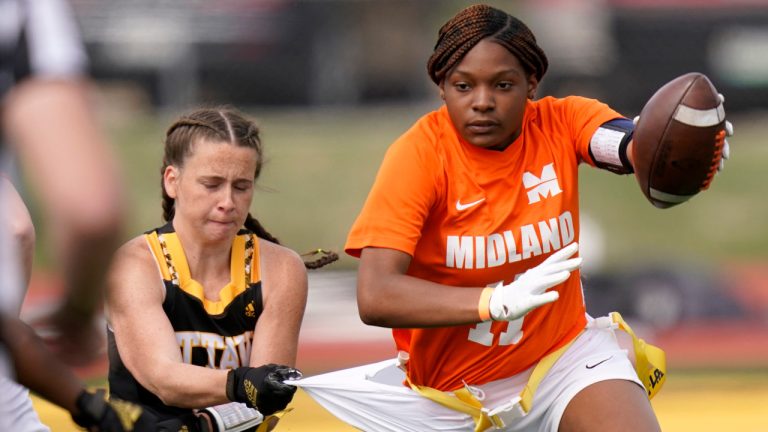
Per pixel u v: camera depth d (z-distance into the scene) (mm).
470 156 12633
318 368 30594
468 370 13266
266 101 53688
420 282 12156
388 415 13508
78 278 6383
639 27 53750
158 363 12391
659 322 37750
